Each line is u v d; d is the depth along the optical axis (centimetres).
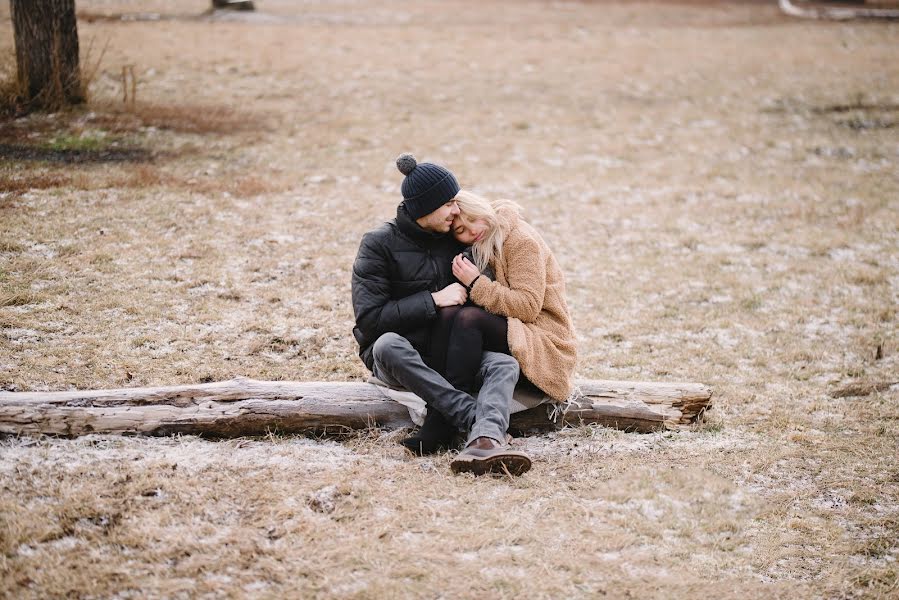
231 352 505
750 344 561
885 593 311
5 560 304
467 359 397
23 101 1029
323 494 354
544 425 429
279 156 954
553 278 429
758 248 759
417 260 412
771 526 351
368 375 489
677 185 941
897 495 377
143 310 551
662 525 346
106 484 353
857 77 1489
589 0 2575
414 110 1200
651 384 441
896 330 586
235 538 324
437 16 2108
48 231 670
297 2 2205
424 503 354
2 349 479
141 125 1014
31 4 1012
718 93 1380
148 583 297
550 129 1147
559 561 319
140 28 1617
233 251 673
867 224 822
